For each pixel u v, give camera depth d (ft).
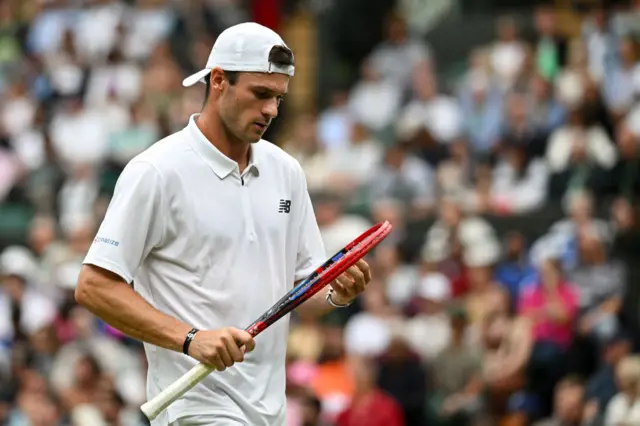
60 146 143.23
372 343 104.78
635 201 119.65
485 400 102.63
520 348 103.19
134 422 99.96
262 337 51.29
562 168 124.98
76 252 123.24
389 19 166.50
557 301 104.94
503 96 134.41
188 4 164.25
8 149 147.43
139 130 142.10
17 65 161.48
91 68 155.12
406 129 134.82
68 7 166.81
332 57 167.43
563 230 116.16
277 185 52.26
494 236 122.93
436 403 102.78
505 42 140.15
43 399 101.24
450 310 104.53
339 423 99.76
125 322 49.24
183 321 50.55
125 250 49.55
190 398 50.70
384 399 99.66
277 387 51.98
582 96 127.24
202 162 50.72
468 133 135.44
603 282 108.17
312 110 159.74
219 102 50.55
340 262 50.21
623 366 92.99
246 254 51.01
